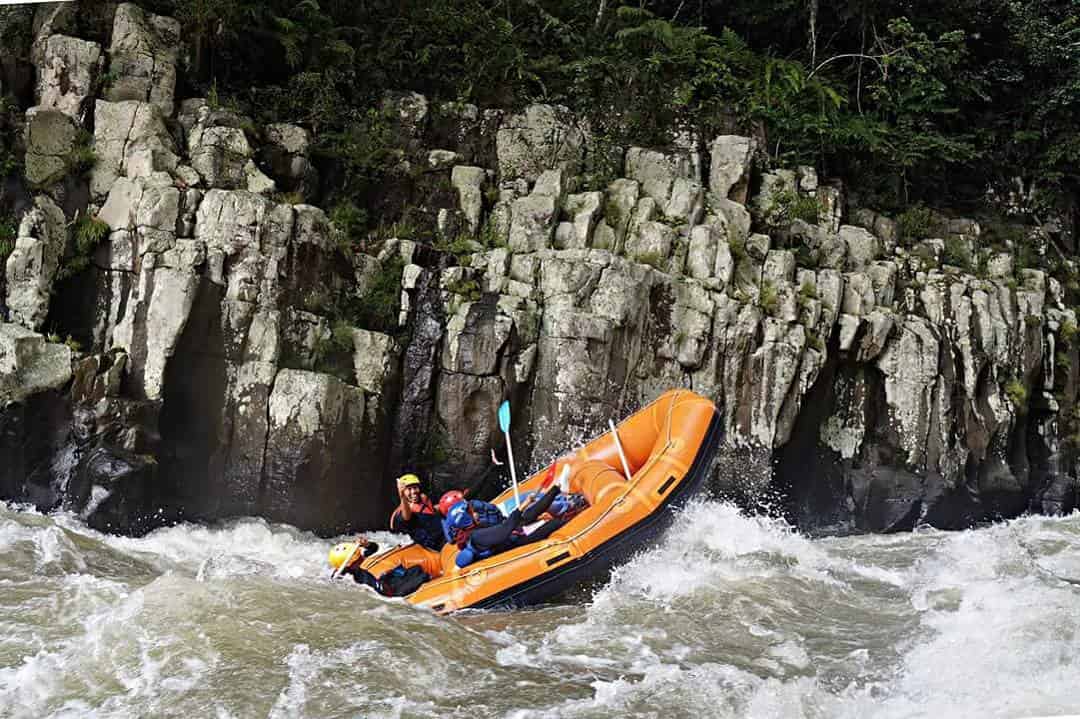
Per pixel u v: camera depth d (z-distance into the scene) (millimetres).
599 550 7387
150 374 9648
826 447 12828
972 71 18047
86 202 10500
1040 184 17750
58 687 4965
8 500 9055
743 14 17422
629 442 9016
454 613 6871
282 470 9852
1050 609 6738
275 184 11516
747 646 6258
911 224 15500
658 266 12211
